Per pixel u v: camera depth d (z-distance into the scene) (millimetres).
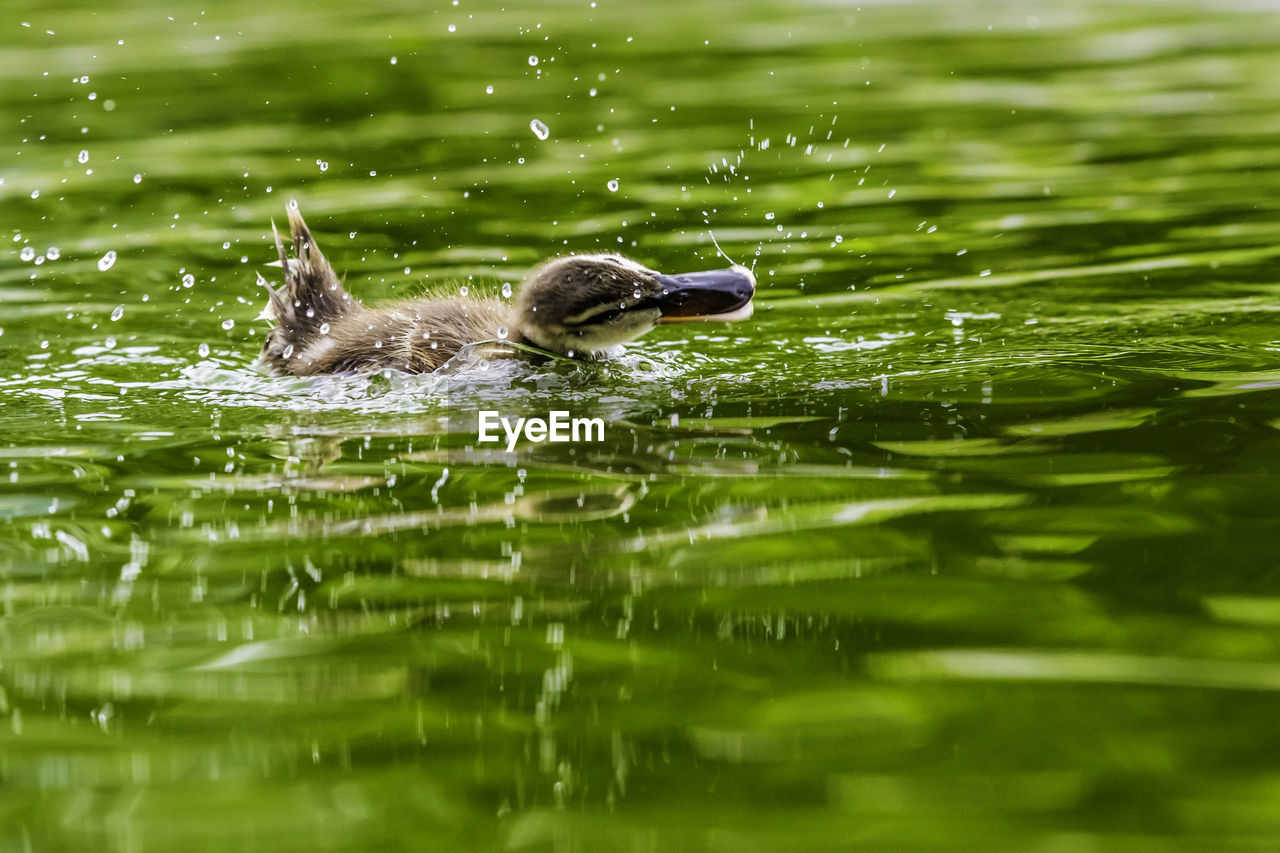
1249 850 4211
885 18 28234
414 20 28469
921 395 9383
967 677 5328
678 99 21266
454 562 6547
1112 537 6625
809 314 12078
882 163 17641
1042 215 15180
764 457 8086
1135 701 5105
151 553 6758
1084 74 22641
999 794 4555
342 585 6316
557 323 10953
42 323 12211
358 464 8164
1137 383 9422
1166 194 15828
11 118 20422
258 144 19000
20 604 6180
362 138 19266
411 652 5645
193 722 5137
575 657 5574
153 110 20984
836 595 6082
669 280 10977
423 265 14031
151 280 13578
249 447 8602
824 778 4676
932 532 6777
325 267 11953
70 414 9445
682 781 4680
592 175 17281
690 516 7098
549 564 6492
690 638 5715
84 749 4965
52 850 4375
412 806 4559
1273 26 26109
